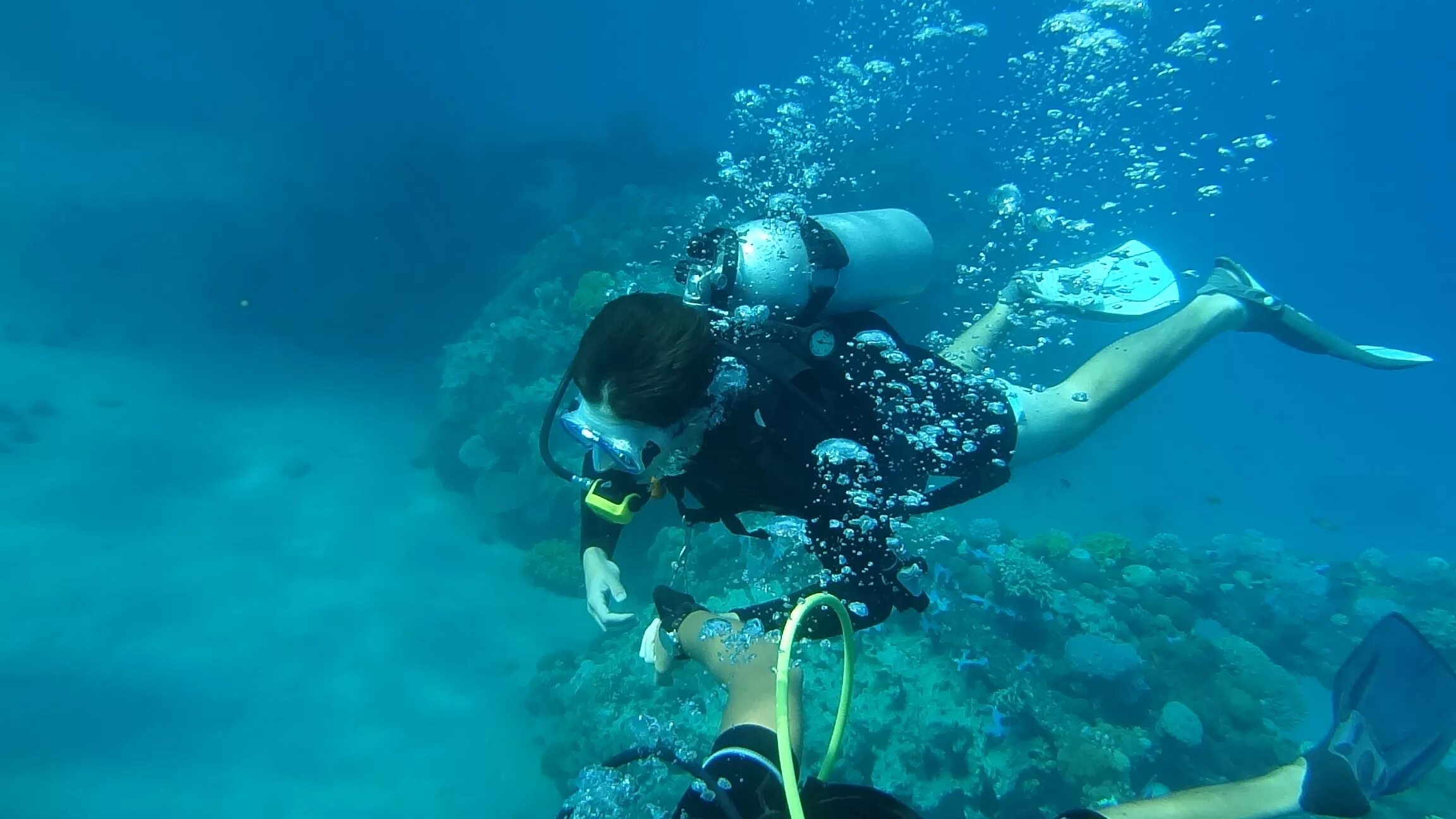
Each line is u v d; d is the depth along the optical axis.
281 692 7.04
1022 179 12.07
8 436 10.40
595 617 2.12
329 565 8.62
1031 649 6.22
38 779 5.98
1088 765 5.22
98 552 8.45
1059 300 3.31
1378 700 1.69
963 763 4.96
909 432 2.04
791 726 1.50
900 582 1.81
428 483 10.23
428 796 6.29
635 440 1.67
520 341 9.53
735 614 1.85
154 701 6.80
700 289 2.07
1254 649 7.26
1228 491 15.17
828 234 2.11
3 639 7.20
